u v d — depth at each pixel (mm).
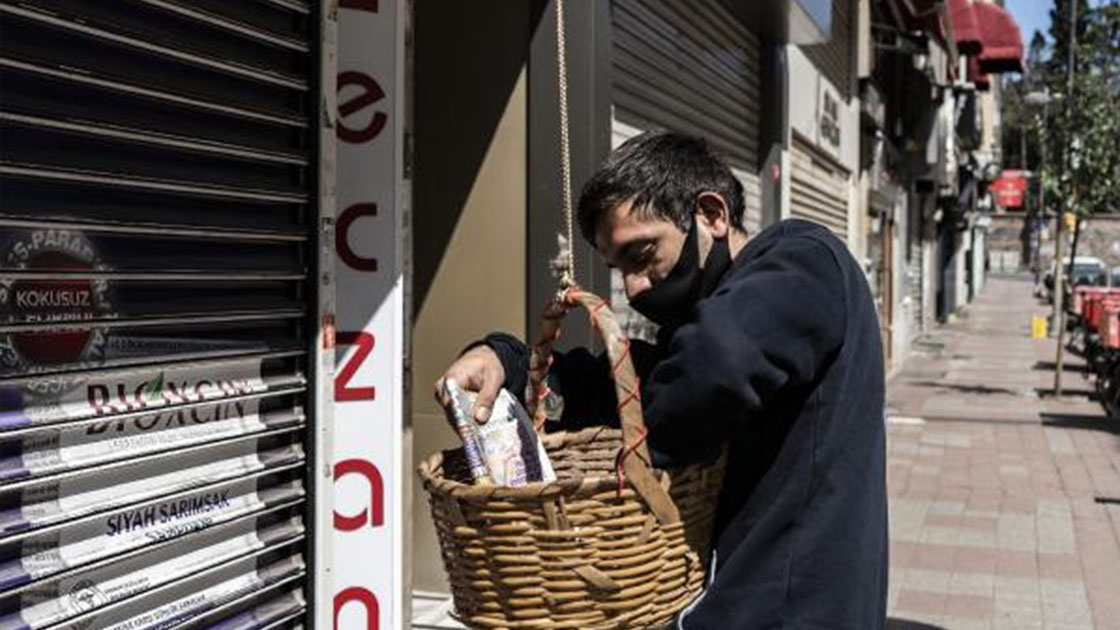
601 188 2012
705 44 7840
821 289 1892
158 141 2363
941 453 11383
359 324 3232
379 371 3229
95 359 2242
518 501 1801
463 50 5363
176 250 2445
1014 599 6340
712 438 1858
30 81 2096
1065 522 8234
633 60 6262
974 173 42000
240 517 2605
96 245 2250
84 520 2225
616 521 1822
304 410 2809
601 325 1950
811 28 9172
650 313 2066
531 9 5273
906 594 6430
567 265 2494
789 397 1947
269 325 2715
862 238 16750
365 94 3223
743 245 2111
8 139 2064
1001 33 26906
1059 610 6156
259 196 2648
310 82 2795
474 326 5355
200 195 2494
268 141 2693
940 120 25438
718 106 8273
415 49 5430
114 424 2293
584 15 5285
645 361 2244
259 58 2650
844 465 1915
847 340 1936
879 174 18516
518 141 5309
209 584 2539
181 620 2443
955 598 6355
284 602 2764
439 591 5320
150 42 2326
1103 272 36000
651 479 1835
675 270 2006
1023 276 84812
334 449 3219
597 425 2439
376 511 3236
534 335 5254
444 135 5395
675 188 1991
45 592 2170
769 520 1931
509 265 5312
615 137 5910
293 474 2795
